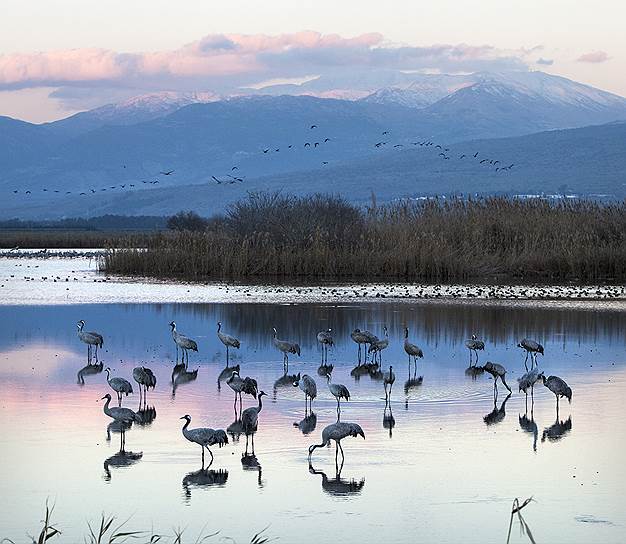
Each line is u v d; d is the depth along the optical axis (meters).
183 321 43.25
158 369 32.06
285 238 68.25
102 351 35.41
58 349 35.75
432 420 25.23
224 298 51.97
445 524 18.08
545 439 23.41
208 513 18.59
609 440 23.31
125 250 71.19
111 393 28.25
